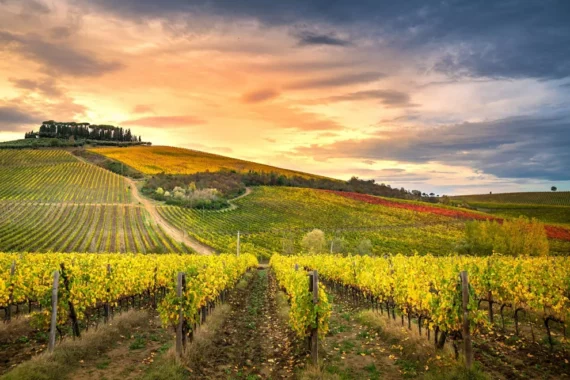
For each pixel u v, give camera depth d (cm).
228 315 1644
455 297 925
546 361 947
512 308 1442
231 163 16412
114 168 13062
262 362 1012
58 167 12344
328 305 979
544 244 5156
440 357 929
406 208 10138
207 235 7562
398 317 1575
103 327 1207
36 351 1028
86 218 7831
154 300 1922
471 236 5525
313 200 10888
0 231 6100
